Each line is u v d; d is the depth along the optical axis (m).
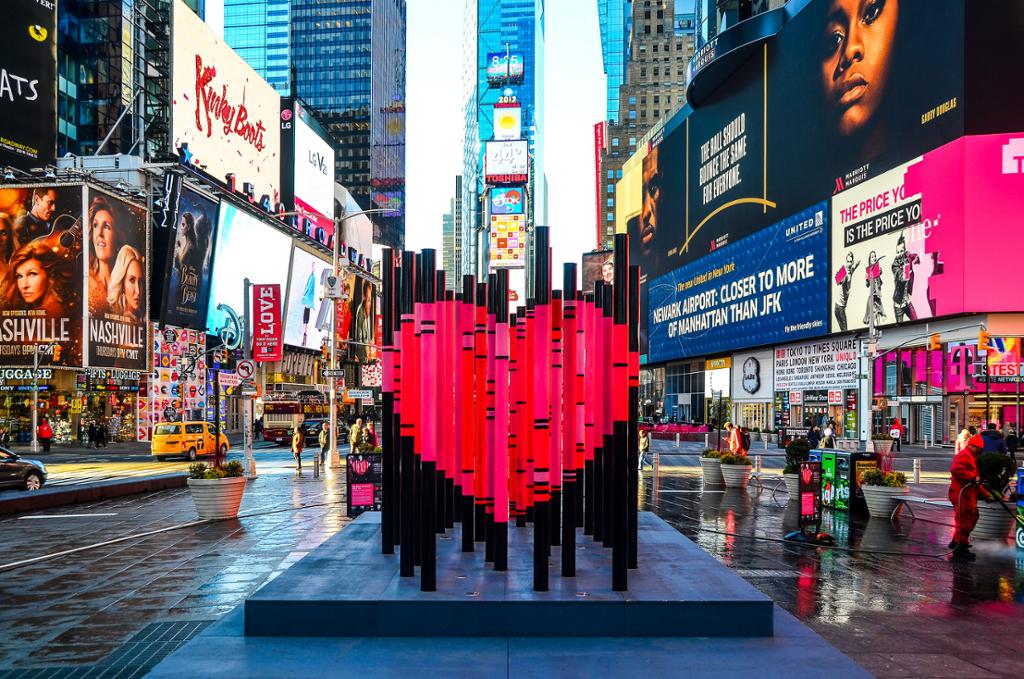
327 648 6.79
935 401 46.72
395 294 9.85
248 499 19.34
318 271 87.75
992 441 18.86
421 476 8.55
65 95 61.16
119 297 52.41
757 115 64.19
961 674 6.54
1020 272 41.75
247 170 78.19
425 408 8.31
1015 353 42.59
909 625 8.05
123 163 56.94
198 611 8.60
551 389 8.73
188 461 36.84
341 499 19.27
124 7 66.25
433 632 7.16
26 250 49.47
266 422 52.00
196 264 60.62
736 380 71.44
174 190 57.41
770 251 61.88
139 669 6.71
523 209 124.31
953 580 10.23
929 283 44.56
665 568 8.67
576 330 9.70
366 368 81.81
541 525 7.62
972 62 42.34
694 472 29.11
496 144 124.12
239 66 76.31
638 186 95.62
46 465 34.44
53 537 13.70
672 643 6.95
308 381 87.31
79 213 49.44
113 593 9.45
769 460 37.53
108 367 50.97
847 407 54.06
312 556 9.44
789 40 59.28
